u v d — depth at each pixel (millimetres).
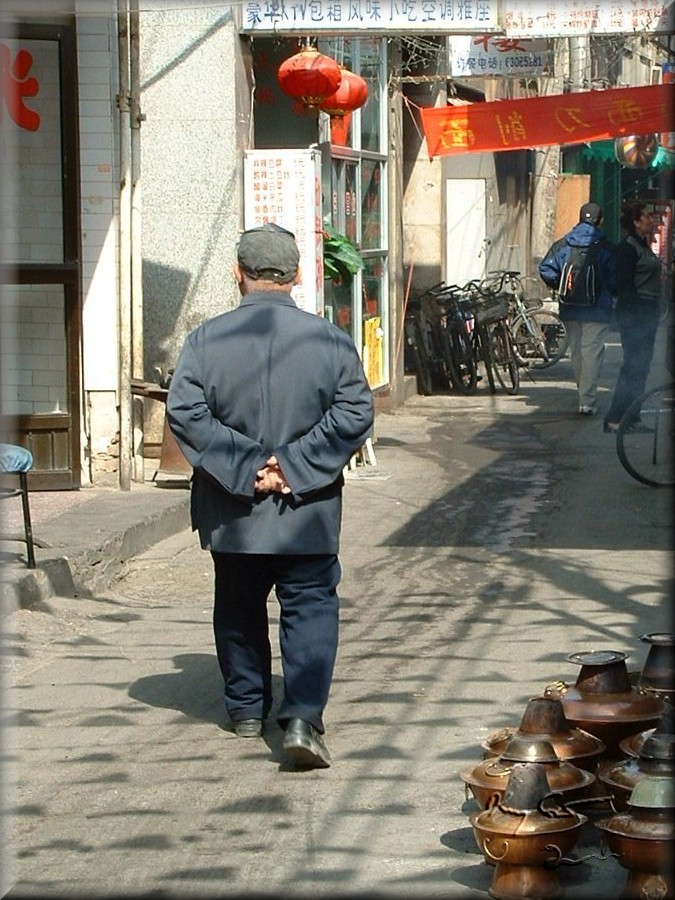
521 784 5441
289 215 13852
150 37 14203
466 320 22453
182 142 14336
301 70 13781
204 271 14477
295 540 6773
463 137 16734
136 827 6164
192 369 6859
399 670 8344
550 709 5965
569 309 18984
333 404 6859
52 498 12633
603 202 39219
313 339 6855
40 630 9203
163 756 7047
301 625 6832
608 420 17312
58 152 12922
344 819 6219
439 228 23109
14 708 7766
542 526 12320
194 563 11164
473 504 13336
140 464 13625
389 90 19984
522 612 9570
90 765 6918
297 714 6758
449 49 19516
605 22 14875
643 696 6355
